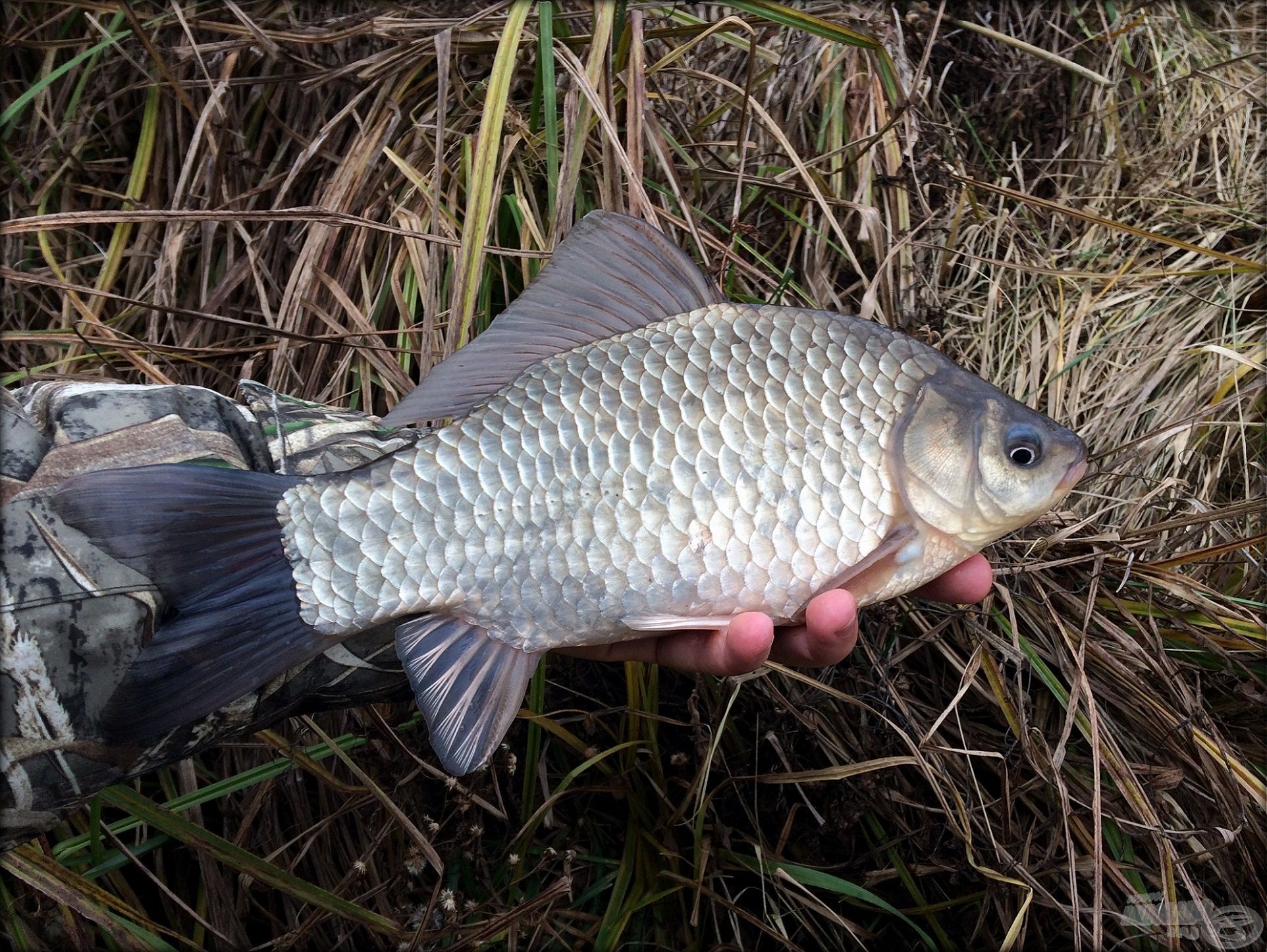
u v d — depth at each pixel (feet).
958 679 1.64
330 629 1.01
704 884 1.55
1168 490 1.72
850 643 1.11
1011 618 1.52
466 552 1.05
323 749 1.44
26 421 1.01
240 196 1.77
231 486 1.01
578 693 1.61
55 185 1.90
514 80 1.84
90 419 1.04
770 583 1.10
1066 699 1.54
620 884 1.53
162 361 1.73
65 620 0.94
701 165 1.88
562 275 1.14
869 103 1.88
